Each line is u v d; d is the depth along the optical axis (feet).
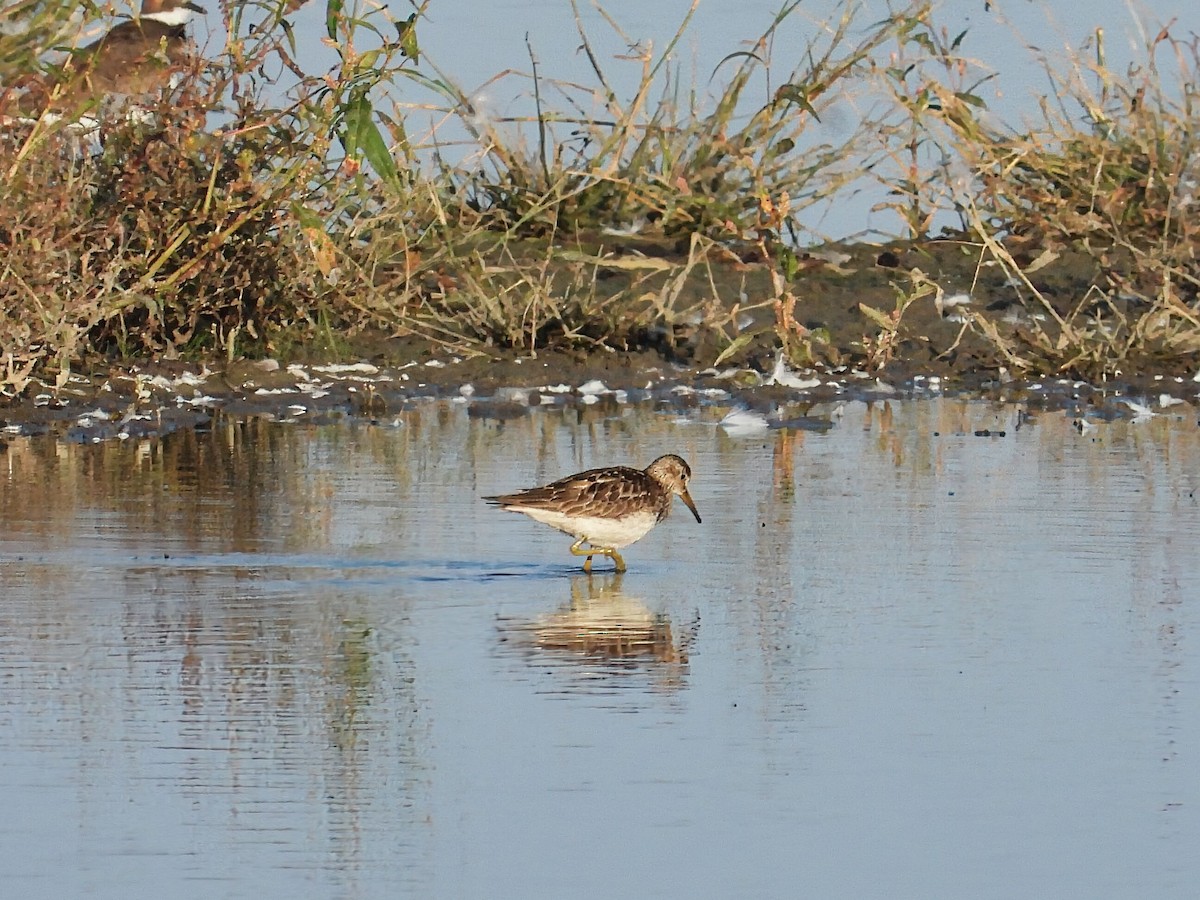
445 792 27.25
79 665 33.12
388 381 63.57
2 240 58.49
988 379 65.36
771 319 69.51
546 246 73.00
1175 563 41.04
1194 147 73.15
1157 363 66.64
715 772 28.07
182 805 26.78
